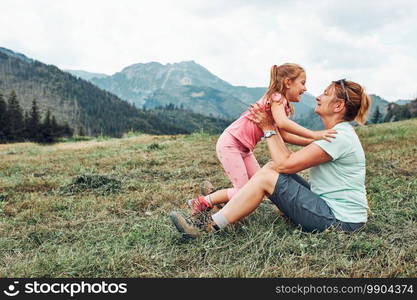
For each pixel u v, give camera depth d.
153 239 3.76
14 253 3.62
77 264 3.22
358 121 3.56
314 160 3.42
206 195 4.43
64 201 5.36
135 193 5.63
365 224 3.70
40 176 7.62
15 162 10.22
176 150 11.06
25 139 66.25
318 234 3.50
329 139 3.37
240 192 3.57
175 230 3.88
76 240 3.91
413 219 4.05
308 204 3.50
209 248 3.37
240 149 4.07
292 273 2.94
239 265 3.08
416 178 5.74
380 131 15.30
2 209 5.09
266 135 3.60
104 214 4.70
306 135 3.44
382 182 5.52
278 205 3.62
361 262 3.05
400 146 9.62
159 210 4.79
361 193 3.55
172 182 6.36
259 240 3.49
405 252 3.18
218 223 3.60
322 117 3.66
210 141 14.00
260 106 3.64
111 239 3.81
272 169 3.59
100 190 5.97
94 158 10.30
